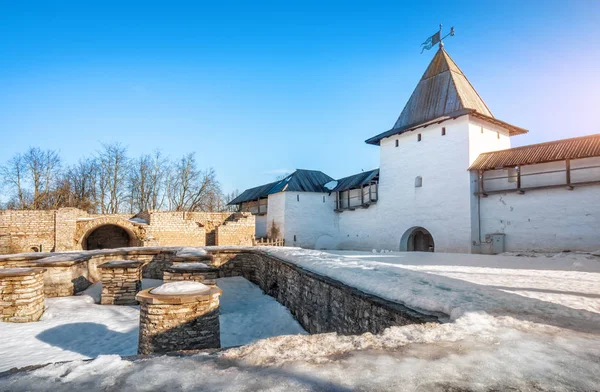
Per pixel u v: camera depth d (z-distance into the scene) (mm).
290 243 27625
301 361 2471
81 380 2205
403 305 4324
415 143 21484
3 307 7312
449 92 20938
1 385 2146
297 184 28875
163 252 13352
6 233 21797
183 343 5277
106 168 34844
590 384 2098
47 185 32688
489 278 6625
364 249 25406
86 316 7934
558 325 3287
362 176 26906
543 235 16016
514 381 2135
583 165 15367
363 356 2555
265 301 10250
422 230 22203
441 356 2541
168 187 37500
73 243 22156
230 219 27078
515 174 17578
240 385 2105
